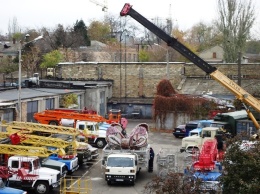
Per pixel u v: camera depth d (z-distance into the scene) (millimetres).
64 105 49938
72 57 103500
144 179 29422
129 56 113250
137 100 64812
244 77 63875
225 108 50375
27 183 25656
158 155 30234
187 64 65125
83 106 56219
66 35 112938
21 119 40031
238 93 35219
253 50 110875
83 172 31188
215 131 35688
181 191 16422
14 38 102750
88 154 33531
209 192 17141
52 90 53062
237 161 15641
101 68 67000
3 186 22562
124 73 66375
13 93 46406
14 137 29141
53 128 34000
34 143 30094
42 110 45031
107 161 28109
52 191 26547
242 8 76750
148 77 65812
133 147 30453
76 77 68125
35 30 124438
